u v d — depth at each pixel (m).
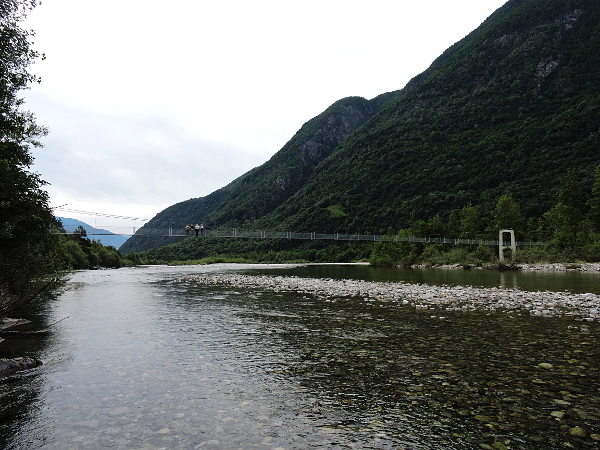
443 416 6.43
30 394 7.77
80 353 11.02
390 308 18.61
